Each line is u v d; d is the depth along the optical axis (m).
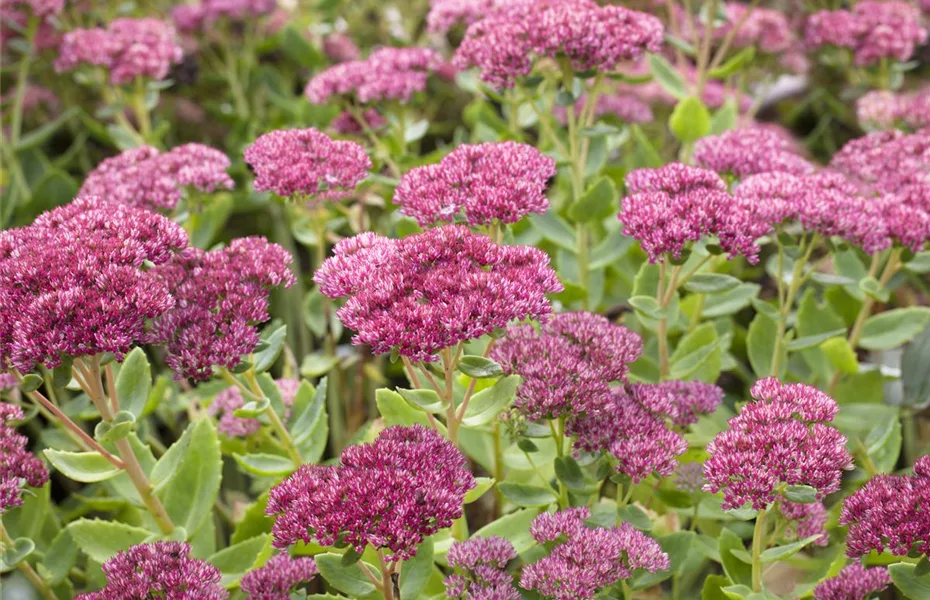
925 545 1.13
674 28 1.75
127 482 1.31
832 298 1.50
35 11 1.68
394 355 1.15
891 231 1.32
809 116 2.07
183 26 1.93
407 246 1.19
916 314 1.43
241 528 1.33
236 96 1.93
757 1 1.60
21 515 1.33
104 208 1.23
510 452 1.34
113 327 1.16
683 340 1.39
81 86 1.96
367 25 2.26
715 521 1.34
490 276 1.16
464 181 1.26
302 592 1.20
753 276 1.63
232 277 1.23
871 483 1.17
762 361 1.40
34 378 1.18
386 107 1.54
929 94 1.59
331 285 1.19
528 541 1.25
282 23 2.09
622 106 1.65
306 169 1.30
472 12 1.56
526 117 1.64
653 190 1.30
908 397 1.46
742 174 1.39
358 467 1.15
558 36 1.35
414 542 1.12
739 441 1.16
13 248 1.20
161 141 1.93
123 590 1.15
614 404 1.22
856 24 1.70
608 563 1.16
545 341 1.24
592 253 1.47
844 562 1.24
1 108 1.87
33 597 1.35
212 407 1.41
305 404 1.38
